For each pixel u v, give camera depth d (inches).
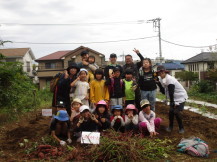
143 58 338.6
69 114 301.6
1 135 303.6
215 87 932.6
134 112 277.6
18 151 244.1
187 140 247.0
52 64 1557.6
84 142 228.2
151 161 216.4
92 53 1510.8
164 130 308.3
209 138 287.0
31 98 549.0
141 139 237.0
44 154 230.7
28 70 1628.9
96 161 211.8
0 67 371.9
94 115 261.4
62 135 273.7
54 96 298.8
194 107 539.5
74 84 291.6
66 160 215.5
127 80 312.8
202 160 218.5
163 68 289.3
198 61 1347.2
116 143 213.5
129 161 209.8
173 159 221.1
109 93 301.3
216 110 491.8
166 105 528.7
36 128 320.8
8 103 384.5
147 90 312.3
